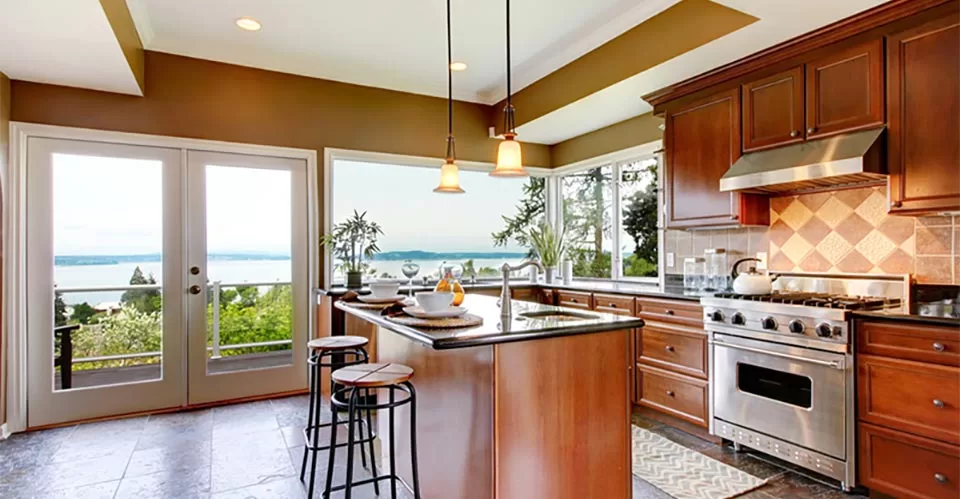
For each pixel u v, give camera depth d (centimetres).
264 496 233
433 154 459
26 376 323
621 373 193
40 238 328
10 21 241
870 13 230
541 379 176
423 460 232
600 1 296
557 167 514
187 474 255
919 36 220
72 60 290
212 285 377
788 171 261
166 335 363
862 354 224
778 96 278
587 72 357
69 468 262
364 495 238
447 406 206
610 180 454
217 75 376
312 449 240
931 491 202
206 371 374
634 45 314
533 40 352
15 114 320
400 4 298
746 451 280
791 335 247
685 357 309
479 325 184
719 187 314
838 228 287
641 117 408
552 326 181
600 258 469
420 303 205
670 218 351
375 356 328
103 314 347
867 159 228
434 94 460
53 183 332
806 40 258
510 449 170
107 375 347
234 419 340
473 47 364
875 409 219
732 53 280
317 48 367
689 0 277
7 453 282
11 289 316
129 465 266
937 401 200
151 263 360
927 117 218
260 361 392
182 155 367
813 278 297
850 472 226
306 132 406
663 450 283
